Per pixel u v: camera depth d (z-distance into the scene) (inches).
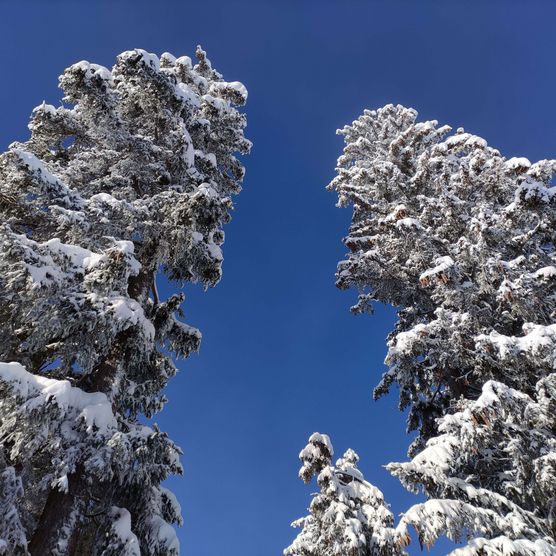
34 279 281.0
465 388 492.1
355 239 679.1
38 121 496.1
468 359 426.9
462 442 356.8
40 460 337.4
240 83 685.9
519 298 398.3
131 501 355.6
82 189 473.4
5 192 365.1
